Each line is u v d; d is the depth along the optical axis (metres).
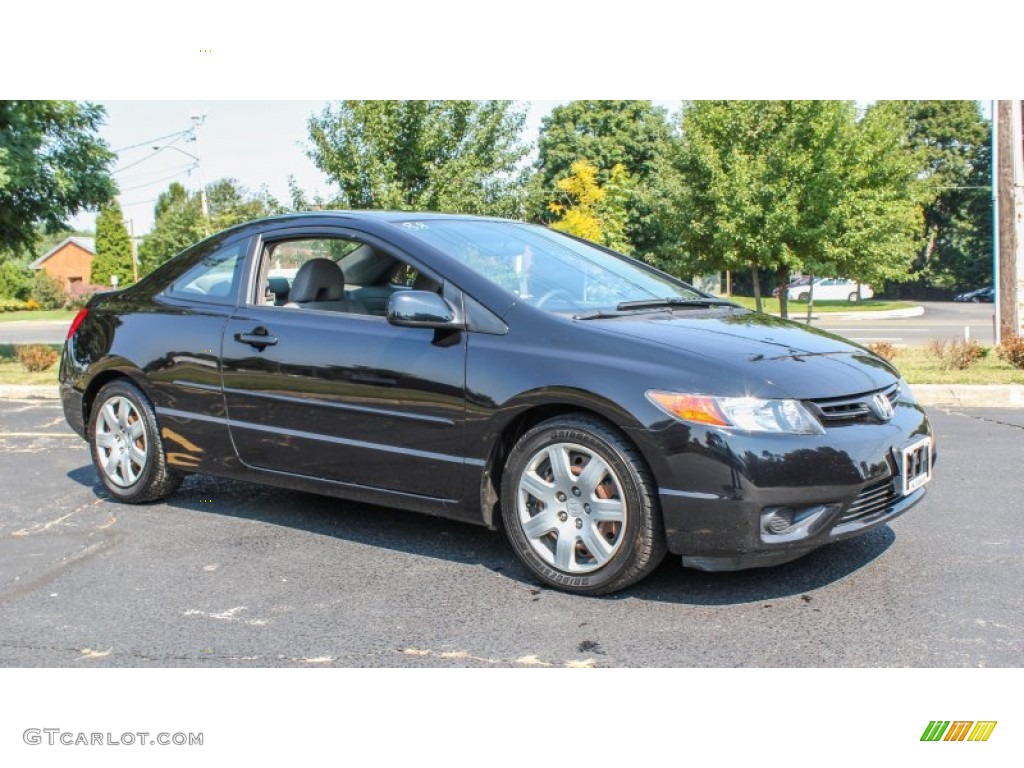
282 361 4.41
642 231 34.31
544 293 4.11
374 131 14.04
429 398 3.96
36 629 3.48
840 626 3.39
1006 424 7.58
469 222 4.73
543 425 3.71
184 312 4.88
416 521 4.83
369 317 4.27
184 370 4.79
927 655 3.14
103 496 5.43
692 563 3.46
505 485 3.84
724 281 45.84
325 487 4.36
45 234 15.96
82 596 3.81
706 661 3.13
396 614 3.58
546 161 42.38
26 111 14.05
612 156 41.22
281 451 4.46
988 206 52.16
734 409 3.39
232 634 3.42
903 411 3.81
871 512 3.60
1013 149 12.27
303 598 3.76
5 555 4.36
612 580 3.60
